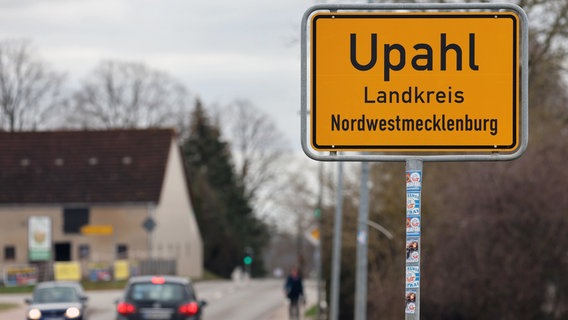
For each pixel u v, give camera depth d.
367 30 15.29
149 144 137.50
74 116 158.25
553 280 46.06
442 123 15.26
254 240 176.75
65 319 60.59
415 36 15.26
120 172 134.50
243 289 120.12
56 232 131.38
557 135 47.91
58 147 137.25
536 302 46.03
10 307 88.94
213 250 171.38
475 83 15.26
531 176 45.97
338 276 54.72
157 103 163.25
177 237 142.62
